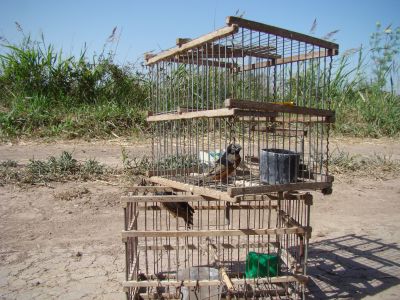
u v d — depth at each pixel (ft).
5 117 6.77
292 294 2.55
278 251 2.72
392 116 8.38
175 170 2.94
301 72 4.01
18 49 7.91
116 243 3.22
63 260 2.93
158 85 2.99
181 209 2.65
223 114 2.24
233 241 3.31
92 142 6.51
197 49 2.52
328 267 2.94
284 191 2.39
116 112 7.29
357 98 9.00
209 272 2.45
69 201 4.03
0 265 2.84
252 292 2.49
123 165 5.09
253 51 2.70
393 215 4.03
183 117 2.57
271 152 2.44
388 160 6.09
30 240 3.24
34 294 2.48
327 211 4.11
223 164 2.54
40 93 7.81
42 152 5.82
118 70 8.29
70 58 8.07
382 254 3.16
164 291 2.55
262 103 2.23
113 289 2.56
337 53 2.51
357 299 2.51
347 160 5.75
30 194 4.17
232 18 2.16
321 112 2.42
